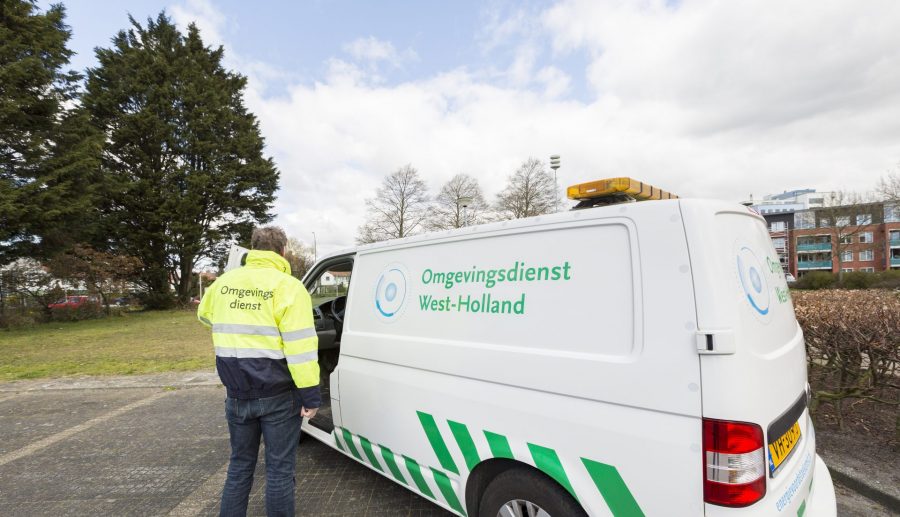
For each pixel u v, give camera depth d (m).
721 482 1.36
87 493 3.12
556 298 1.83
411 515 2.72
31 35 15.51
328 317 4.21
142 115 23.02
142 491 3.15
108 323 17.08
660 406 1.48
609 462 1.59
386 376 2.58
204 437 4.23
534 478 1.82
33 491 3.16
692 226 1.51
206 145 25.03
